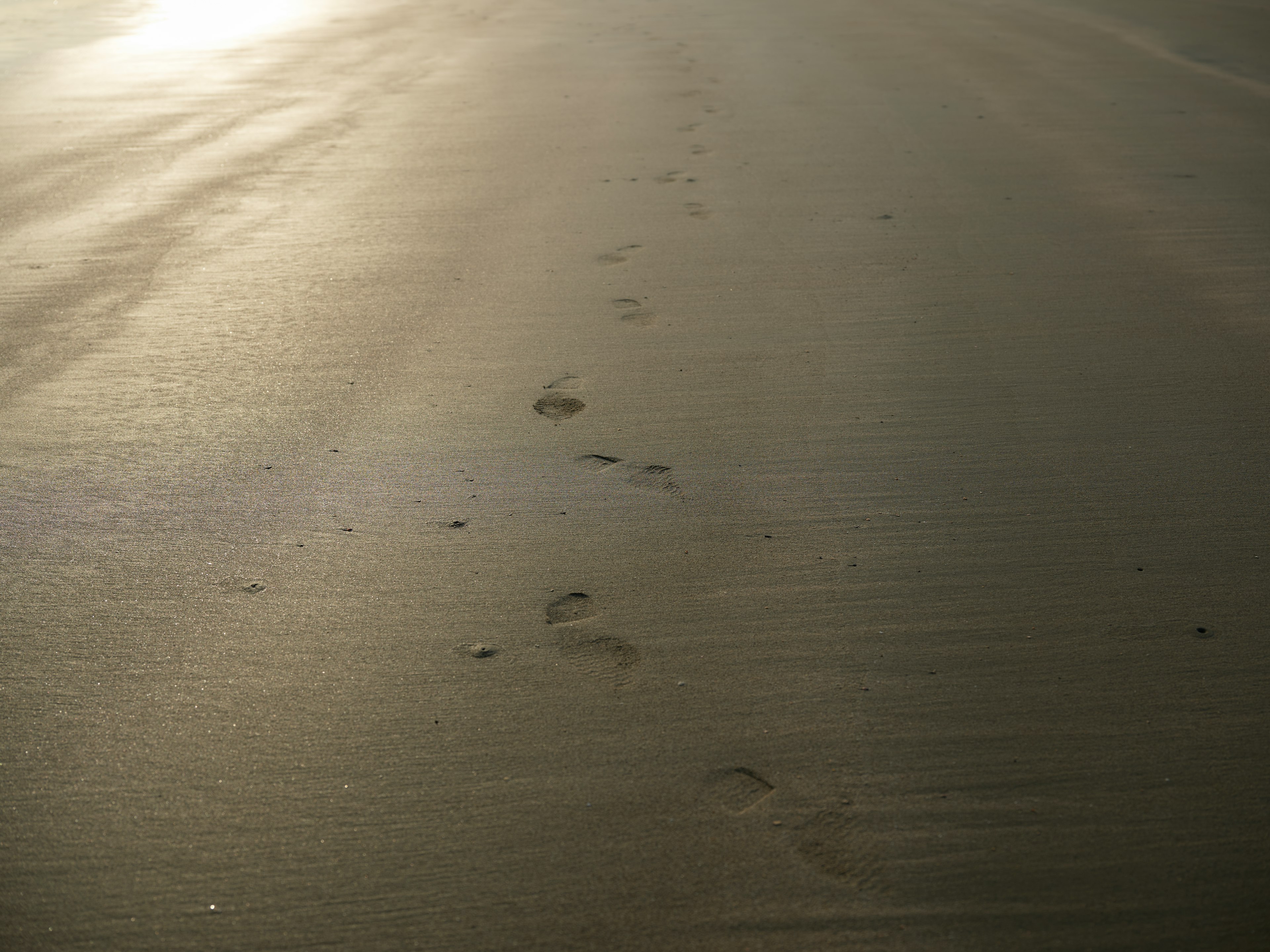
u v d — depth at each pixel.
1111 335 3.28
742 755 1.76
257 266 3.93
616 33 9.41
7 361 3.16
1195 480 2.51
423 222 4.42
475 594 2.15
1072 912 1.49
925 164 5.21
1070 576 2.19
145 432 2.75
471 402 2.92
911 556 2.26
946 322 3.40
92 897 1.52
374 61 8.30
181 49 8.97
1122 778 1.71
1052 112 6.21
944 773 1.72
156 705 1.86
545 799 1.68
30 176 5.12
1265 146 5.37
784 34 9.09
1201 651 1.97
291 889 1.54
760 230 4.29
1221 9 9.98
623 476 2.57
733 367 3.12
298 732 1.81
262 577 2.19
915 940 1.46
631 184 4.94
